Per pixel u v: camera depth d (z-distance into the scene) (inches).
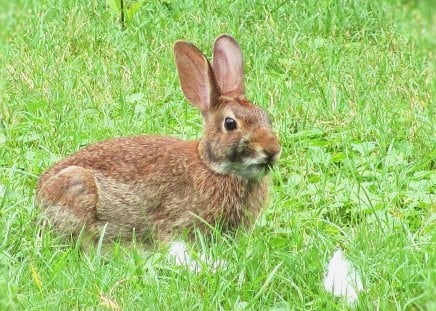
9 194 504.1
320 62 650.2
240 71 504.1
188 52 494.6
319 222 493.4
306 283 444.8
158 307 425.1
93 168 488.1
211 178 474.9
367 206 504.1
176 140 494.6
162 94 612.4
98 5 708.7
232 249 457.4
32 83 618.2
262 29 686.5
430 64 645.9
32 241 474.3
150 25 688.4
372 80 629.9
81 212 481.7
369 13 708.7
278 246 474.6
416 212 505.0
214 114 474.3
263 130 465.4
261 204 486.0
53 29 677.9
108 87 613.9
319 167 543.5
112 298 429.4
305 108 593.9
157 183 480.7
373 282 444.1
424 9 706.8
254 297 429.7
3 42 669.3
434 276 430.0
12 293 430.6
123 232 485.7
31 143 566.3
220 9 711.1
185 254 462.0
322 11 708.7
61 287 436.8
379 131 570.6
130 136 506.9
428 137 567.8
